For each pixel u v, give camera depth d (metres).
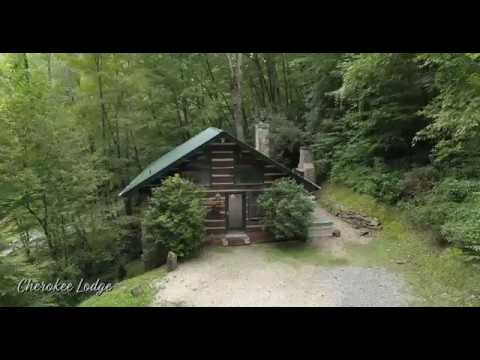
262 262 9.27
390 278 7.93
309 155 15.93
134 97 14.51
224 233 10.91
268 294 7.45
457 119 5.89
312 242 10.67
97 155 12.72
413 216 9.71
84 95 14.14
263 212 11.08
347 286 7.68
